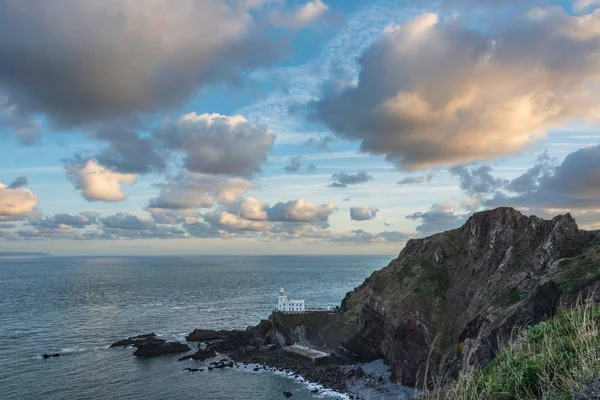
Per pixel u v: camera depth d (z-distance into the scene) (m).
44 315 185.75
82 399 86.12
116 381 98.25
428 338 99.12
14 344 131.00
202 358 120.44
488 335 77.31
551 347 16.06
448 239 134.00
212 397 90.38
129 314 191.88
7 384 93.94
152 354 121.62
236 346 134.62
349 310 149.62
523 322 74.12
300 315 152.62
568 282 69.94
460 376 17.89
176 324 170.00
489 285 103.00
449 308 108.44
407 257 137.50
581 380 12.60
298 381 103.19
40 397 86.69
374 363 118.44
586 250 91.81
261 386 98.56
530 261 99.62
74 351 123.81
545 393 13.74
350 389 97.38
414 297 112.06
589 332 15.66
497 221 120.75
